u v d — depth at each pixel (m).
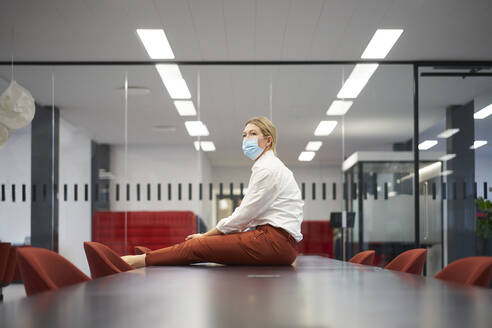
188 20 4.75
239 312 0.95
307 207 5.94
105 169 5.91
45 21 4.76
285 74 6.04
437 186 6.02
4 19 4.70
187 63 6.01
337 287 1.39
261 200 2.41
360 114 6.04
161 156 5.92
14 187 5.90
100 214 5.87
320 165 5.98
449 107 6.07
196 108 5.99
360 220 5.95
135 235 5.84
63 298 1.14
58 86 5.99
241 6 4.44
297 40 5.30
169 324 0.82
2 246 4.92
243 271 2.02
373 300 1.11
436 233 5.99
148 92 6.01
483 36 5.24
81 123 5.96
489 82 6.09
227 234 2.50
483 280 1.60
